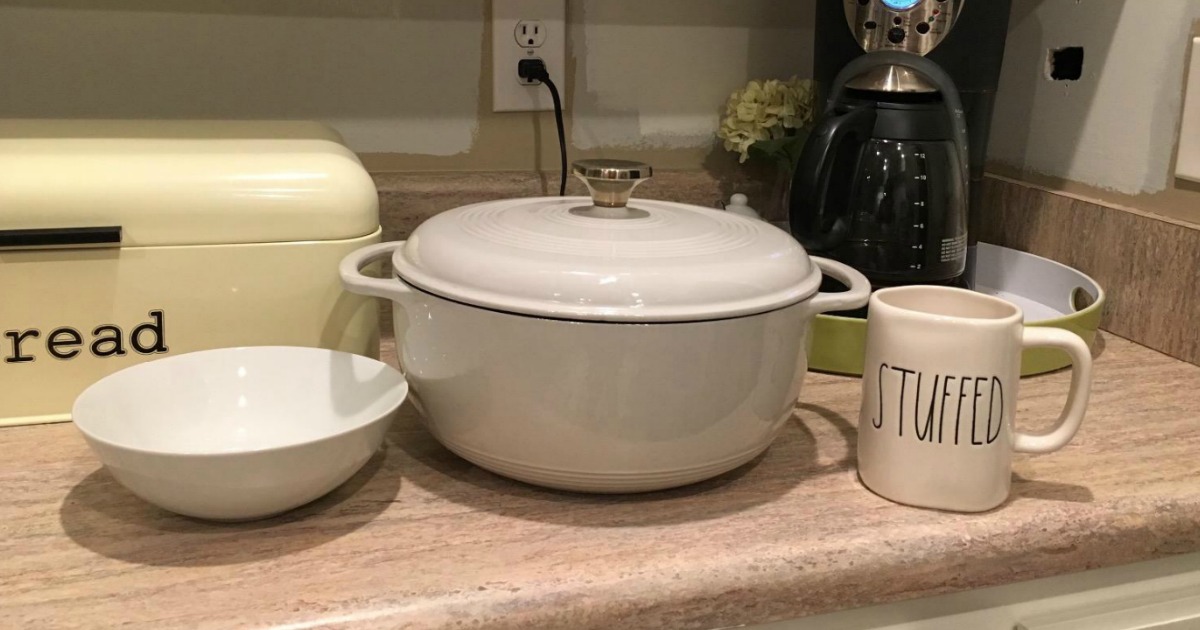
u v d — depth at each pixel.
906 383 0.54
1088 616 0.58
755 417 0.54
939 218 0.80
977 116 0.87
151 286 0.62
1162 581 0.60
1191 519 0.57
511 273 0.51
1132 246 0.86
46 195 0.59
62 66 0.88
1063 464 0.62
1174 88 0.82
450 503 0.55
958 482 0.54
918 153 0.79
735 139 1.03
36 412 0.63
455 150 1.00
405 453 0.62
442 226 0.58
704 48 1.06
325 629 0.44
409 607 0.45
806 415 0.69
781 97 1.02
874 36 0.86
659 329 0.49
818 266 0.64
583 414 0.51
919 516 0.55
